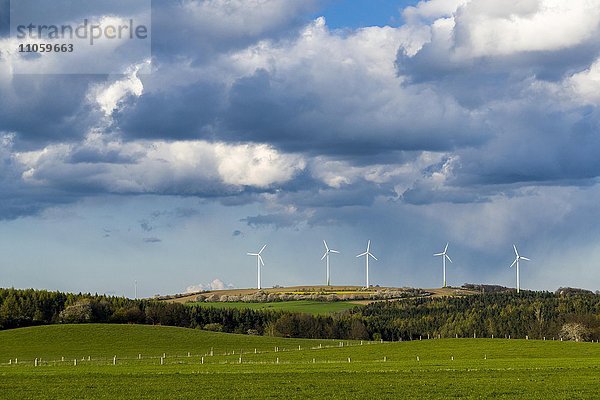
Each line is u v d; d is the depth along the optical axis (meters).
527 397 54.47
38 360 116.12
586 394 56.00
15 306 179.62
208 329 194.75
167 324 196.00
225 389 59.16
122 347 134.62
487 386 60.72
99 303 193.00
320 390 58.44
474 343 125.50
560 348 117.62
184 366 89.56
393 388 59.56
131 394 56.44
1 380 67.12
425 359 103.38
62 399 53.88
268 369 80.94
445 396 55.00
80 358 120.00
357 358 106.50
